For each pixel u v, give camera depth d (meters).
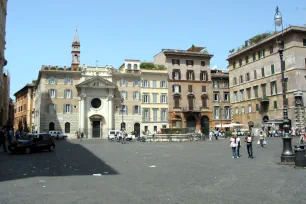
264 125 66.00
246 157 22.69
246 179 13.02
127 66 75.38
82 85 68.62
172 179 13.09
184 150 30.34
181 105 77.81
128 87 74.06
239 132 70.44
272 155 23.73
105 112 70.88
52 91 68.31
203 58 81.12
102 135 70.31
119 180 12.88
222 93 83.62
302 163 16.17
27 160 21.45
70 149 33.28
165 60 78.31
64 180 12.88
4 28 51.38
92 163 19.25
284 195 9.94
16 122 117.69
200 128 78.88
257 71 70.38
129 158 22.45
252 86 72.06
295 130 58.09
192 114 78.25
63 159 22.02
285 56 62.00
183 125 77.44
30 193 10.34
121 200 9.34
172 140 49.59
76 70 70.62
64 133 68.06
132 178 13.38
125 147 35.91
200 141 50.19
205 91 80.50
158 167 17.14
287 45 61.50
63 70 69.50
